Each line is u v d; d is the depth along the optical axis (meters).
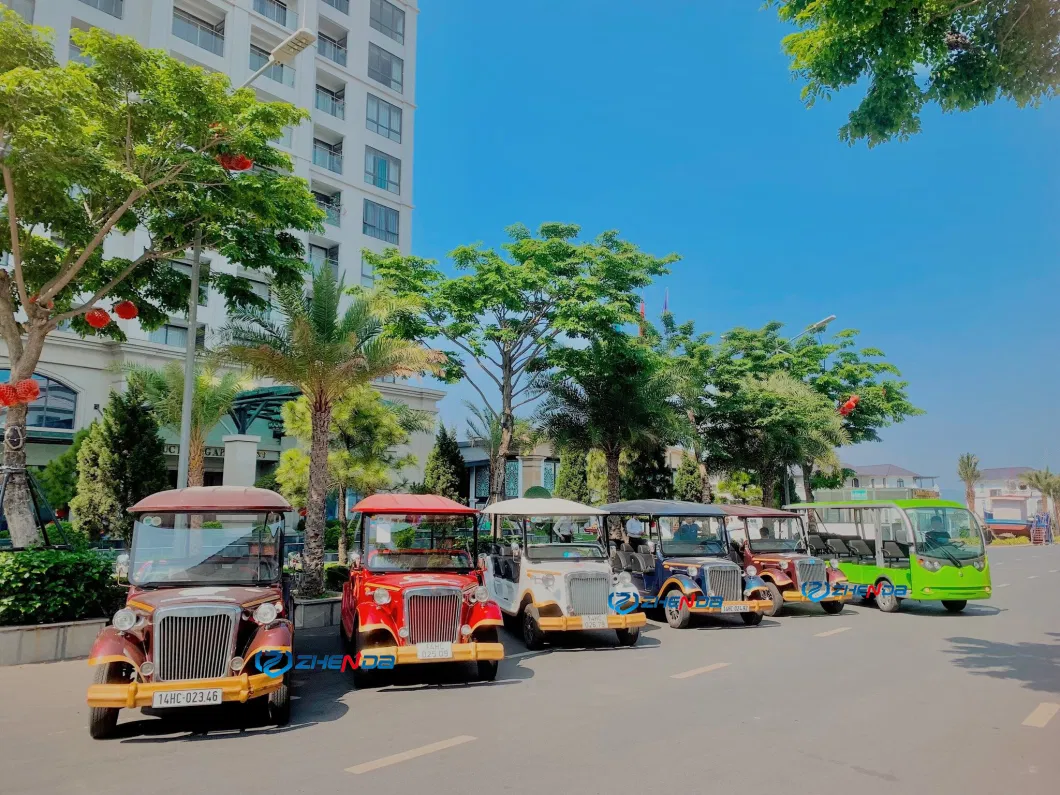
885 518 16.08
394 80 36.12
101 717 6.35
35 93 8.79
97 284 13.03
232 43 29.41
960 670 9.43
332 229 32.28
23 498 11.23
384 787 5.21
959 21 7.86
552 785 5.25
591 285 17.58
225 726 6.83
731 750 6.08
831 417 25.80
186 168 11.33
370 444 20.64
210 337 27.27
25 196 10.49
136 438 18.95
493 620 8.70
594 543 12.41
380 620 8.47
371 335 15.20
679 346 27.28
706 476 26.98
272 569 7.95
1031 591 19.98
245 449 22.67
